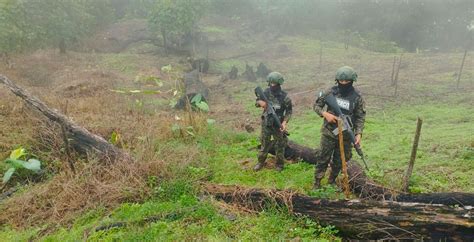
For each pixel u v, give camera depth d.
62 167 6.52
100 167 6.25
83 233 4.64
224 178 6.08
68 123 7.04
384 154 6.50
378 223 4.07
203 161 6.73
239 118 10.14
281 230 4.34
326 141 4.98
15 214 5.41
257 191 4.95
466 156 5.98
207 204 4.93
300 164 6.43
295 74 14.98
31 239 4.77
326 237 4.20
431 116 8.90
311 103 11.05
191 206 4.95
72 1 17.03
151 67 15.85
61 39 17.27
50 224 5.09
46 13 16.11
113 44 21.16
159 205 5.04
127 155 6.50
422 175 5.49
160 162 5.97
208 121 8.54
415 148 4.88
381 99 10.87
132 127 8.48
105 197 5.40
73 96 11.27
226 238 4.26
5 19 14.79
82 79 12.84
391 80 12.55
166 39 20.52
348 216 4.23
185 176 5.79
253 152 7.24
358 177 5.16
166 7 18.03
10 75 13.02
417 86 11.85
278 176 5.96
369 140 7.45
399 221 3.99
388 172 5.71
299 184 5.56
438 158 6.06
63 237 4.66
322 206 4.43
